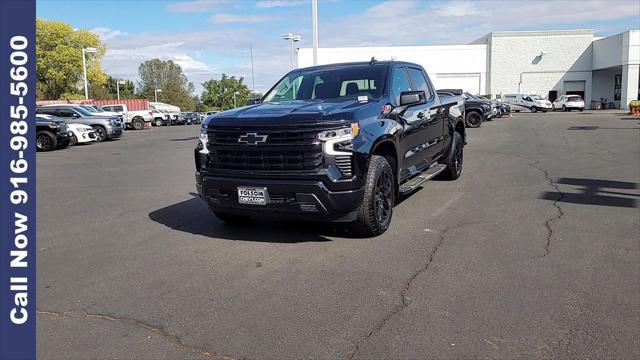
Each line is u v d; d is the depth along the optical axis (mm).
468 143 16156
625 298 3842
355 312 3709
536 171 9938
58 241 5859
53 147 20125
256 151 5145
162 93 128625
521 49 55469
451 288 4098
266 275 4512
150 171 12320
